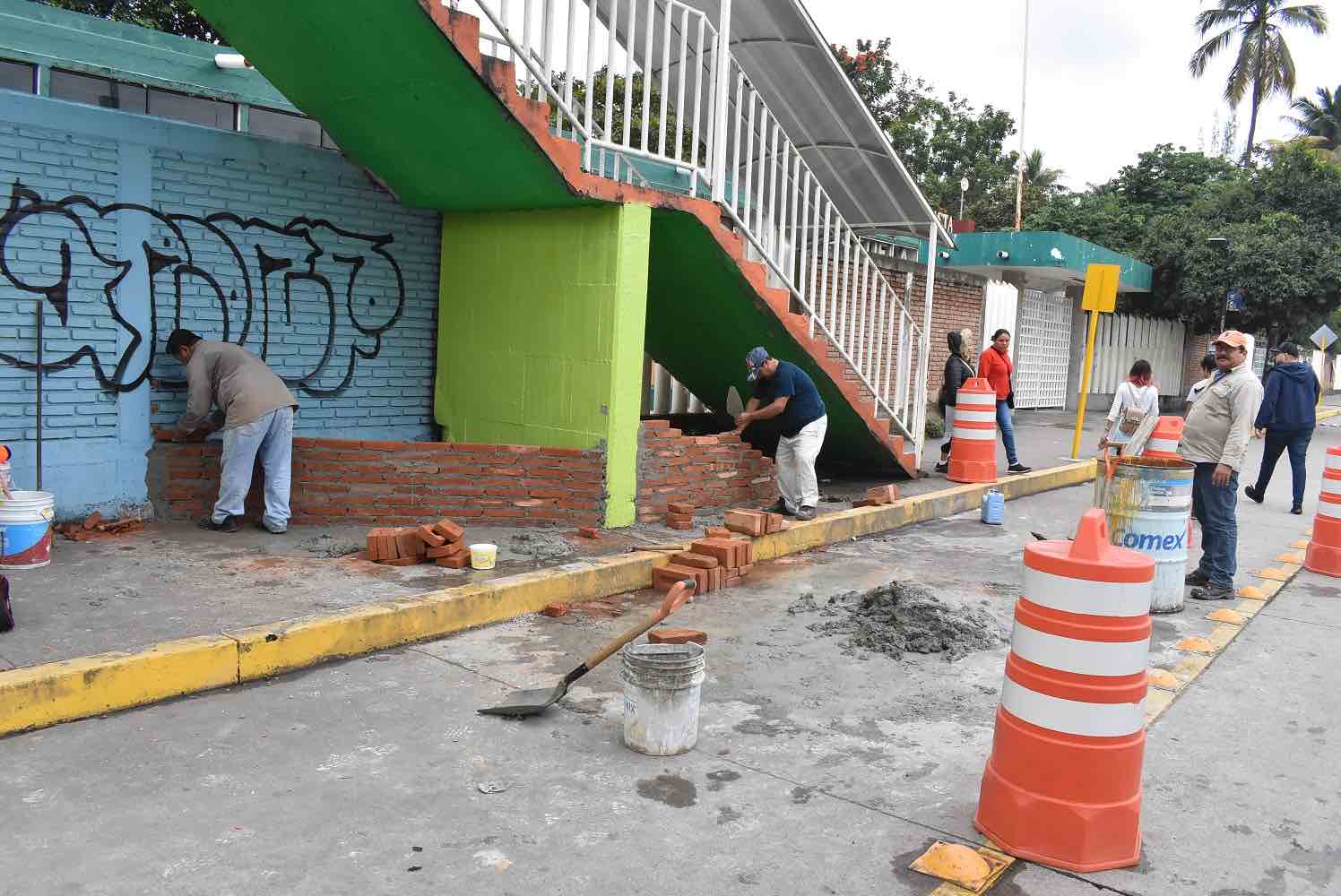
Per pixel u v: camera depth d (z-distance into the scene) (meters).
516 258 8.22
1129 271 23.02
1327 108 42.12
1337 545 7.82
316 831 3.29
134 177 6.90
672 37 9.05
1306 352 28.09
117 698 4.21
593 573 6.39
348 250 8.24
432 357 9.03
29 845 3.11
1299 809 3.77
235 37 6.82
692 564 6.87
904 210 10.77
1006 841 3.34
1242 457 6.64
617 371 7.59
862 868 3.20
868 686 4.96
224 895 2.89
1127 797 3.27
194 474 7.19
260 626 4.81
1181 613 6.54
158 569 5.89
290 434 6.99
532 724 4.28
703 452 8.55
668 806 3.59
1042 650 3.28
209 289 7.39
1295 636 6.12
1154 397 11.33
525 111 6.65
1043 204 32.69
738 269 8.16
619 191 7.34
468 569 6.26
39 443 6.45
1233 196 26.11
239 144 7.44
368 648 5.12
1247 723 4.66
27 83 7.15
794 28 8.38
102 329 6.83
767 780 3.83
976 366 19.67
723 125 8.02
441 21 5.97
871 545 8.52
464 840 3.27
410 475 7.48
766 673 5.12
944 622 5.77
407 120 7.12
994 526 9.56
